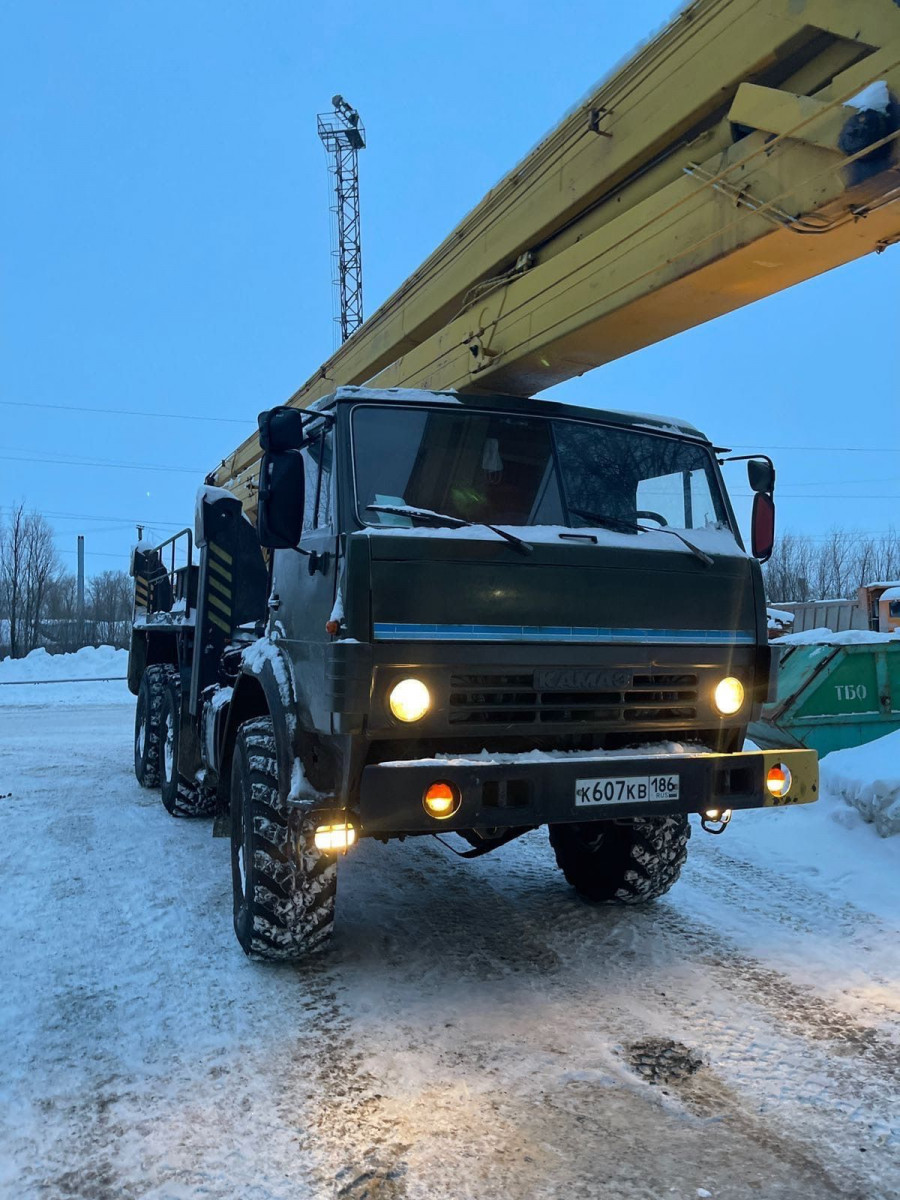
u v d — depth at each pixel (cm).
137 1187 236
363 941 421
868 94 285
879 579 3672
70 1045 316
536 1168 244
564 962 396
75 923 443
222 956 400
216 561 591
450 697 327
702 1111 274
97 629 4072
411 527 342
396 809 311
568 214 425
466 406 388
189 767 623
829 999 357
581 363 455
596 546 355
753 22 327
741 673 381
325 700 326
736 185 330
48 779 850
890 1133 262
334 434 371
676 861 452
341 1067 301
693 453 427
